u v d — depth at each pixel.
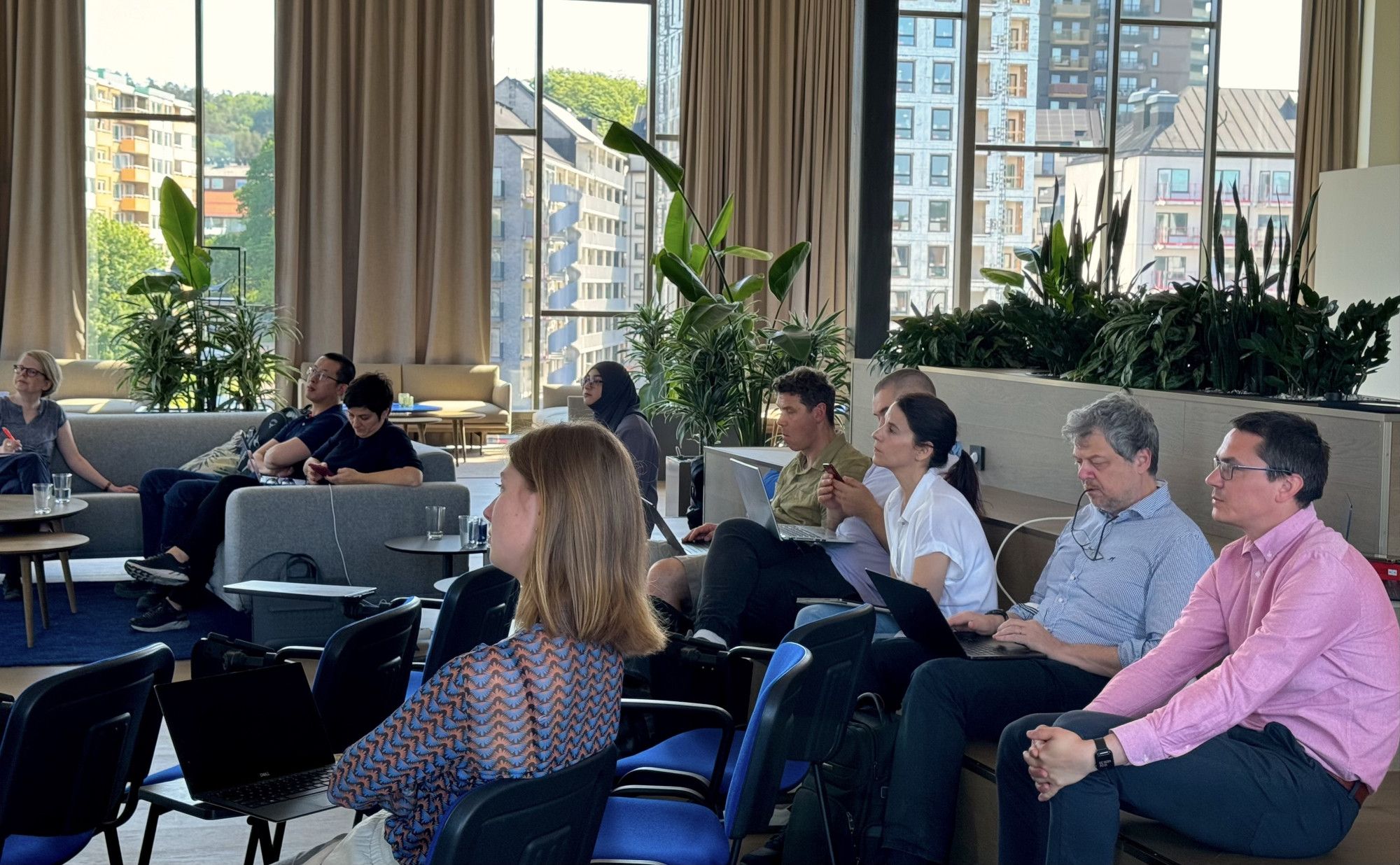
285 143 10.92
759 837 3.03
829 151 11.36
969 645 2.71
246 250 11.12
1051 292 4.71
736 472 3.74
